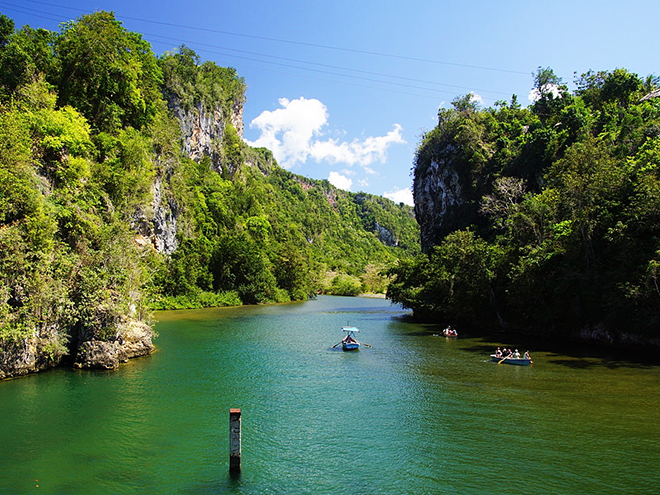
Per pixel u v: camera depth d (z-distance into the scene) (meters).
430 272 65.19
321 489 14.64
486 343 44.59
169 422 20.70
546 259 45.06
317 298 128.38
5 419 20.62
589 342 42.94
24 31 45.41
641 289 35.34
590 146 44.72
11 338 26.27
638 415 21.97
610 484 14.98
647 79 84.56
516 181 77.31
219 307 88.75
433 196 107.19
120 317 32.41
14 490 14.24
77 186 35.72
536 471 15.93
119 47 52.81
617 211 39.59
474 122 101.00
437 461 16.75
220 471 15.90
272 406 23.39
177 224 90.12
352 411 22.69
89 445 17.95
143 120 61.00
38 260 27.94
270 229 154.62
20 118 31.45
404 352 39.50
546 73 106.31
